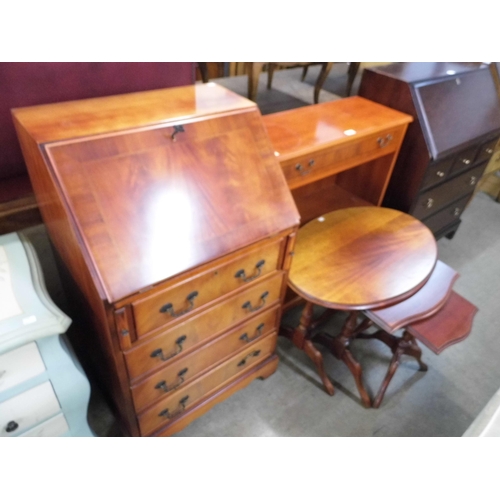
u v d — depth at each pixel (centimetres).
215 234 89
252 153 98
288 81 276
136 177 81
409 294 125
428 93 159
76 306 114
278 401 149
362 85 169
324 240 144
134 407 106
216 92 108
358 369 146
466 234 250
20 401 85
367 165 176
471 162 194
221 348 118
